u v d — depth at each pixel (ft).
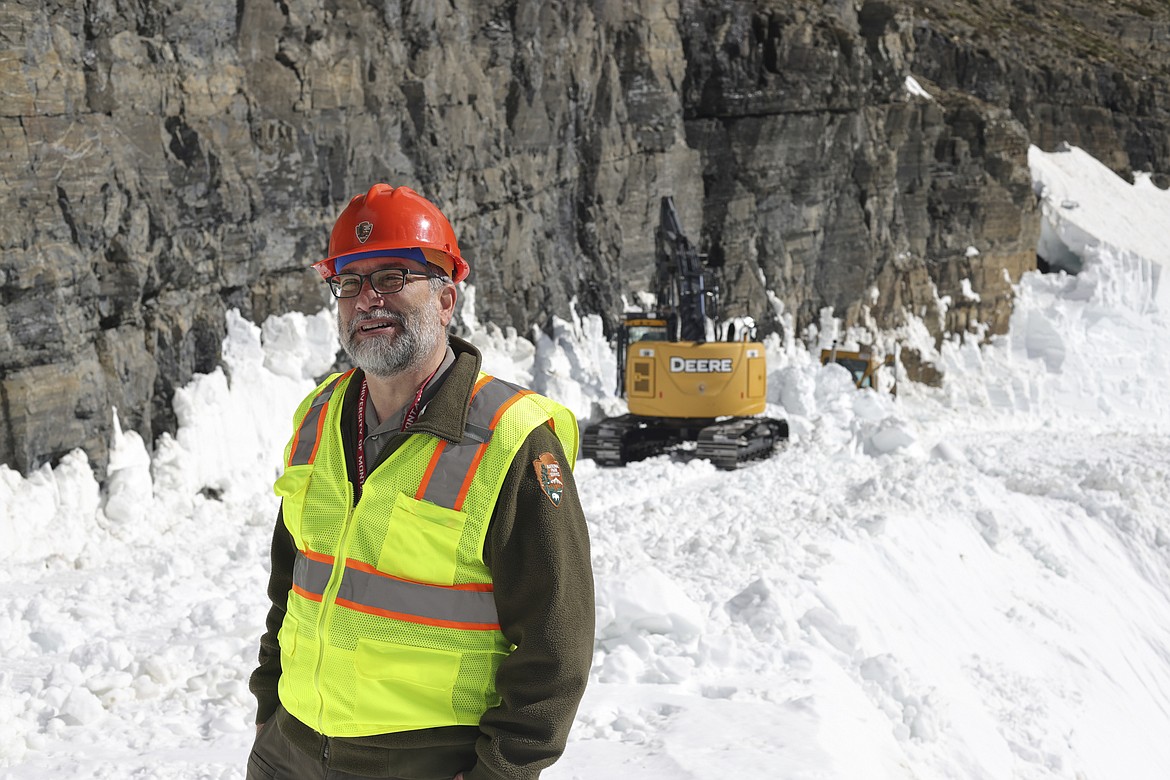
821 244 88.48
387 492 8.13
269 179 47.44
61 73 37.17
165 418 42.22
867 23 95.45
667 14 79.00
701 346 57.72
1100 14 147.33
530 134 66.69
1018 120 119.55
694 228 81.41
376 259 8.32
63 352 36.88
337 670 8.25
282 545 9.55
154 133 41.45
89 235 38.09
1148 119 128.47
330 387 9.10
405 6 56.70
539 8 67.15
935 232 99.76
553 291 68.80
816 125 86.07
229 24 45.47
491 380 8.50
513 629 8.03
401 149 56.44
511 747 7.76
